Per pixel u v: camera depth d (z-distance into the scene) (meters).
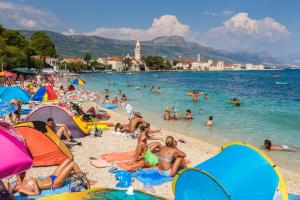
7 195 6.34
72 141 14.39
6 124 6.37
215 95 47.56
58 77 98.56
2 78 51.31
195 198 6.92
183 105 33.94
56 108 15.54
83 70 194.75
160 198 6.32
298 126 22.20
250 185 6.64
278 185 6.91
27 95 21.41
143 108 31.61
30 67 99.00
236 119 25.09
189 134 19.55
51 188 8.20
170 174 9.91
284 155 15.09
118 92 51.78
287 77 140.50
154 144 12.32
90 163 11.55
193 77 138.62
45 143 10.86
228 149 7.57
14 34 93.88
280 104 36.03
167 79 113.50
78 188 8.20
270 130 20.86
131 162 11.09
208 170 6.80
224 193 6.44
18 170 5.59
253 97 45.25
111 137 16.20
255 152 7.29
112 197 6.07
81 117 17.44
